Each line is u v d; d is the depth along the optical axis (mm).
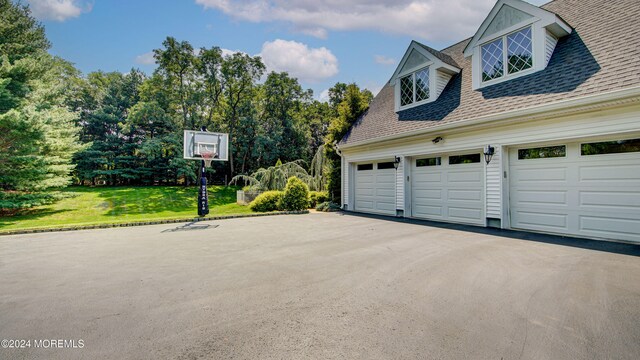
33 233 8250
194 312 3143
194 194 22922
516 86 7910
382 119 12305
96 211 15953
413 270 4461
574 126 6523
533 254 5270
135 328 2801
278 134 29094
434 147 9539
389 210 11578
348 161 13367
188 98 27625
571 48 7473
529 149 7574
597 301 3268
